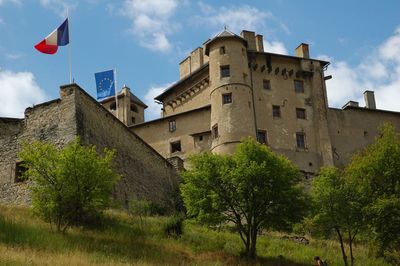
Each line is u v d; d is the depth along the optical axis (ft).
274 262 92.17
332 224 99.81
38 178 84.89
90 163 85.30
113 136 121.29
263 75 183.83
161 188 137.28
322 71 193.47
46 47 121.19
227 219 97.45
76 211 84.79
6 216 86.58
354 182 105.09
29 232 76.54
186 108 190.70
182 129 175.52
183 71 205.16
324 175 106.01
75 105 109.60
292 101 184.44
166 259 78.95
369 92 212.23
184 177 100.99
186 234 98.99
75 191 83.56
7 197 106.32
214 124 168.86
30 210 92.07
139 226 96.73
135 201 110.63
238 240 103.09
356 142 189.67
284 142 177.58
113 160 117.50
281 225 97.30
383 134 115.44
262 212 96.99
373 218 100.37
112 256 72.59
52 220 86.38
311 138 182.60
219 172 98.27
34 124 111.75
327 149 180.96
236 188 97.25
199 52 200.85
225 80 171.32
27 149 88.17
